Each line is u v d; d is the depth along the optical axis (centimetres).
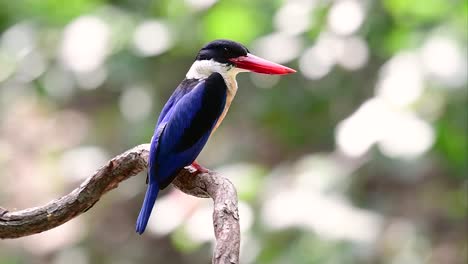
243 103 1209
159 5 1114
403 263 1052
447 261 1223
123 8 1130
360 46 1049
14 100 1303
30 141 1641
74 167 1288
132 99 1159
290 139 1212
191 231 946
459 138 966
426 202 1220
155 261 1460
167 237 1462
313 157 995
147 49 1066
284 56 1027
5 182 1583
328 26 1030
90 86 1102
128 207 1512
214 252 505
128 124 1219
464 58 891
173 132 701
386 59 1072
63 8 1145
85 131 1468
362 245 888
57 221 652
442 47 908
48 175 1567
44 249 1469
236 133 1302
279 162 1267
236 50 773
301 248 894
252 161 1262
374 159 1009
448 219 1260
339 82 1133
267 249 909
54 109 1535
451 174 1202
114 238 1484
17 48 1145
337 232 893
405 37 1001
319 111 1181
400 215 1173
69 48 1068
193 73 776
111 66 1091
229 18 1066
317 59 1031
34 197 1557
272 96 1164
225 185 603
